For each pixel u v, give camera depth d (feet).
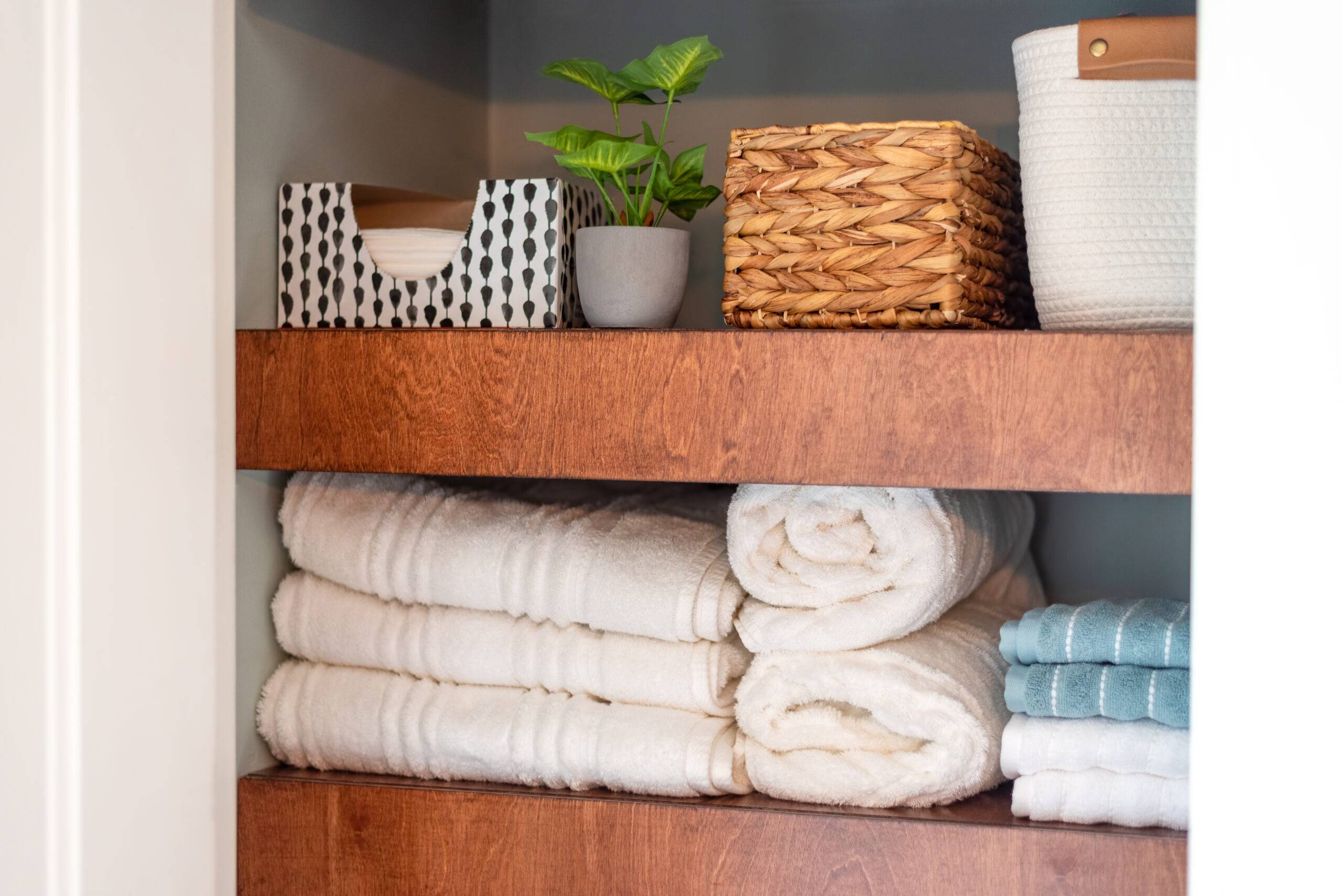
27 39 2.69
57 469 2.75
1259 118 2.21
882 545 3.31
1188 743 2.99
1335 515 2.15
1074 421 2.79
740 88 4.66
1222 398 2.24
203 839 3.14
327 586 3.65
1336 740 2.15
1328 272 2.16
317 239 3.60
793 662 3.29
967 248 3.20
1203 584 2.26
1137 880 2.89
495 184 3.54
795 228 3.24
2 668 2.67
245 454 3.26
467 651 3.49
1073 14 4.38
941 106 4.50
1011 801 3.22
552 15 4.84
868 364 2.90
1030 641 3.22
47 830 2.75
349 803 3.31
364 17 4.05
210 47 3.13
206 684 3.14
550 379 3.08
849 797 3.18
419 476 3.87
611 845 3.16
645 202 3.57
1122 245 3.09
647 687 3.36
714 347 2.98
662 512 3.83
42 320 2.73
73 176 2.75
